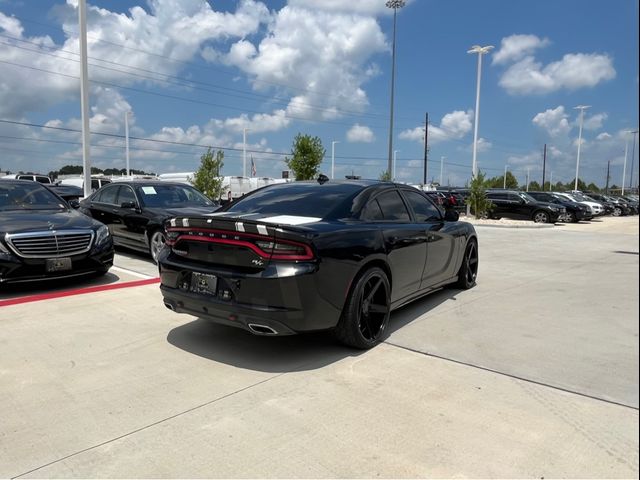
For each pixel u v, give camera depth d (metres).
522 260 10.09
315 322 3.71
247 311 3.60
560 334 4.67
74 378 3.50
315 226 3.83
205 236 3.91
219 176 26.25
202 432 2.78
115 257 9.06
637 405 3.16
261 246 3.62
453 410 3.07
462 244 6.37
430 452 2.60
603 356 4.07
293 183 5.31
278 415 2.98
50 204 7.38
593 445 2.68
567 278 7.83
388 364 3.84
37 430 2.79
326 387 3.39
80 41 14.60
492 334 4.65
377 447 2.64
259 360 3.89
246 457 2.54
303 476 2.38
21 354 3.95
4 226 5.95
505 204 25.14
